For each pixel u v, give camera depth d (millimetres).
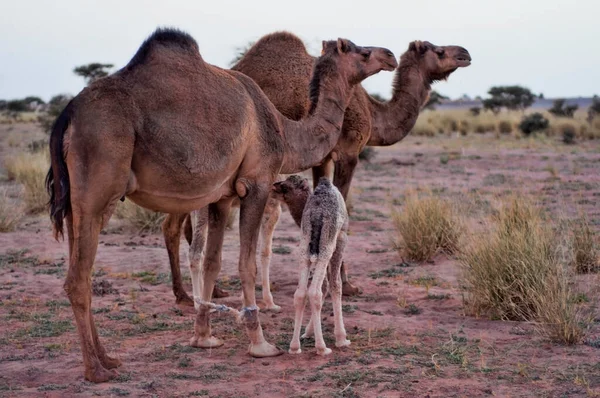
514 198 11766
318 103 7629
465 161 28109
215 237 7043
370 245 12883
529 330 7570
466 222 11742
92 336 6246
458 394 5672
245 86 6957
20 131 46062
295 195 7449
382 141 10086
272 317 8383
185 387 5898
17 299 8977
